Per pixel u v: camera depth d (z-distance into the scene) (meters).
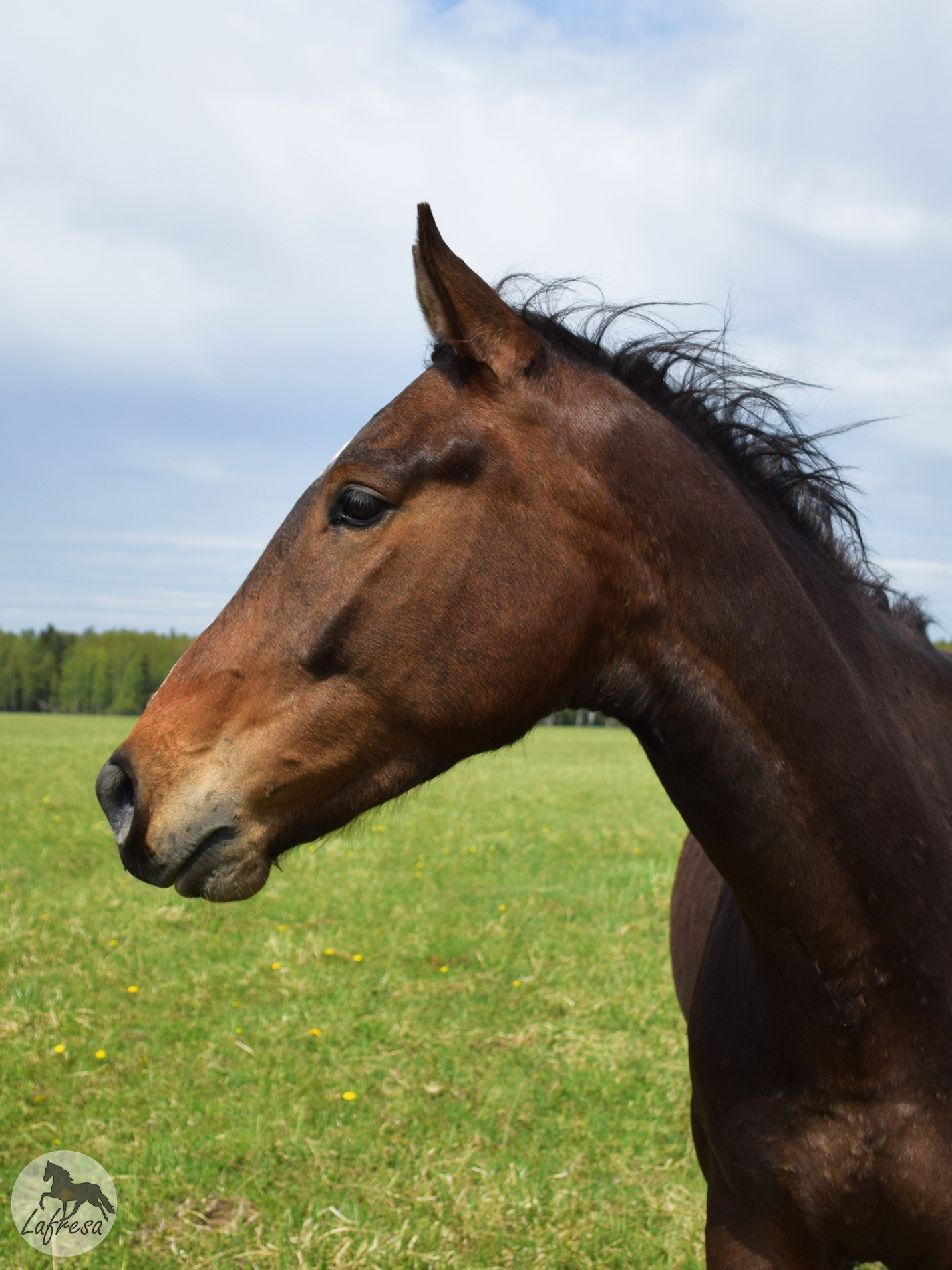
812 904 1.50
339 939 5.53
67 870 7.35
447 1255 2.70
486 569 1.49
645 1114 3.56
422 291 1.56
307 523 1.57
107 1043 4.01
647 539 1.53
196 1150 3.22
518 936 5.72
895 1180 1.55
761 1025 1.67
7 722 31.95
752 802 1.50
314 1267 2.64
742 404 1.80
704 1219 2.91
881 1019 1.53
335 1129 3.40
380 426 1.55
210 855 1.54
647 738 1.62
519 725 1.53
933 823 1.60
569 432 1.54
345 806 1.56
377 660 1.50
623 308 1.78
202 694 1.56
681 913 2.56
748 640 1.51
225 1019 4.36
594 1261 2.72
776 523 1.73
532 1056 4.05
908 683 1.80
